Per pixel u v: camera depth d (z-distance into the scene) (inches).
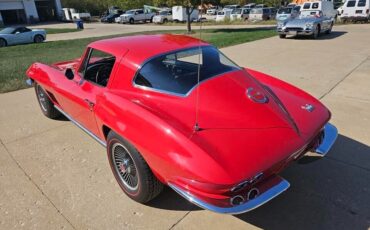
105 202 123.4
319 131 117.0
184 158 91.7
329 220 110.3
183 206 120.0
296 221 110.4
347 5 919.0
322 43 502.6
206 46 137.7
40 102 208.4
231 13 1412.4
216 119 104.0
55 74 175.9
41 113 219.9
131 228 110.0
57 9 2100.1
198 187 89.7
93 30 1171.9
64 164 151.2
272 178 98.8
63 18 2100.1
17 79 323.0
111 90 127.3
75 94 148.5
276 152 96.9
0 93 273.6
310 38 578.2
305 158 120.5
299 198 121.6
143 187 112.7
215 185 87.0
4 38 767.1
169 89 114.2
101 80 139.9
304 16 662.5
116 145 119.8
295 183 130.3
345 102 219.5
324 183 129.7
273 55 406.9
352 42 503.5
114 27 1299.2
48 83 175.5
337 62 349.7
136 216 115.6
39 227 111.7
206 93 111.3
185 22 1376.7
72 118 169.9
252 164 91.4
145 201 119.9
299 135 106.3
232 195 90.7
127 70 123.0
